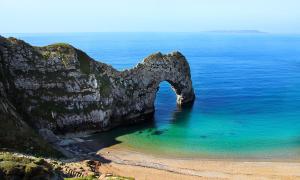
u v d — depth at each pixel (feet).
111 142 255.09
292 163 221.46
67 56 285.43
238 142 256.11
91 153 232.32
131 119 305.12
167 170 209.87
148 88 325.21
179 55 361.10
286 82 499.92
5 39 268.41
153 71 331.16
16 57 265.54
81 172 185.26
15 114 229.25
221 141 258.37
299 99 385.29
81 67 286.25
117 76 304.91
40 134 243.60
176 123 302.25
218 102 373.81
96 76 288.71
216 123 300.81
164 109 348.18
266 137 265.54
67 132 266.16
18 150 200.64
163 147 247.09
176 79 354.54
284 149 242.78
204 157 230.48
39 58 274.16
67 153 226.38
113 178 180.45
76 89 276.21
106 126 281.33
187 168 213.66
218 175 204.85
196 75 569.23
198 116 322.55
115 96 295.69
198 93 418.31
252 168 214.48
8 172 142.31
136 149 242.78
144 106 319.06
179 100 365.20
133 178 189.26
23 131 218.79
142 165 216.33
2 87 240.32
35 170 147.74
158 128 289.53
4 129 208.44
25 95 260.01
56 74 275.59
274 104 362.94
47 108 263.08
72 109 270.87
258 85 471.62
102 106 279.90
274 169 213.25
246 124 296.92
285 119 309.63
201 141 258.98
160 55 343.67
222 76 558.15
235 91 429.79
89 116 274.36
